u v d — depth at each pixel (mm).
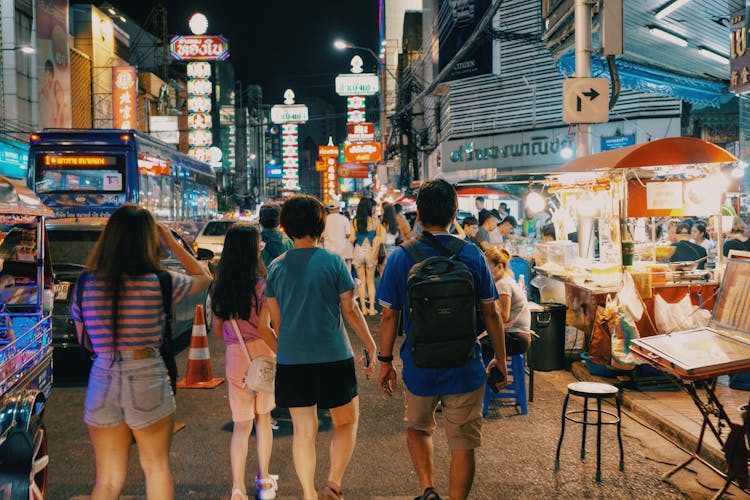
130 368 3234
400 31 62969
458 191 17875
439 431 5863
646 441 5488
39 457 4023
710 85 14906
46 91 29719
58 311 7566
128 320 3232
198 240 18500
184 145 57312
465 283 3461
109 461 3309
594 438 5559
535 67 26828
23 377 3775
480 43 27625
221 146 88188
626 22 10172
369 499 4355
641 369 6973
